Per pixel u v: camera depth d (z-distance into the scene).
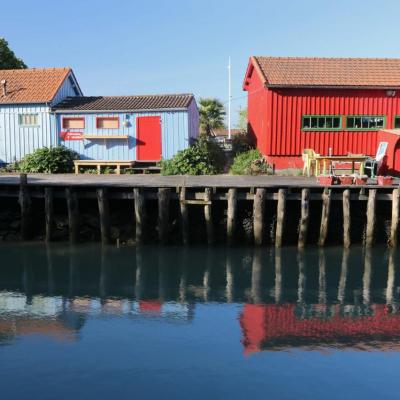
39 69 23.78
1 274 11.88
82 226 15.02
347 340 8.12
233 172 19.58
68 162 20.64
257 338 8.16
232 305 9.84
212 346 7.85
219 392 6.49
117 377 6.84
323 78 19.88
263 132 20.58
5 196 14.87
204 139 21.58
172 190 14.09
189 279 11.55
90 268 12.37
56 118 21.25
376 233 14.49
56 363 7.25
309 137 19.67
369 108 19.70
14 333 8.34
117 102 21.97
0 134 21.58
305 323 8.89
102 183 15.36
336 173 17.84
